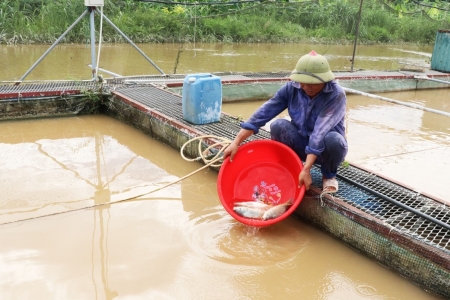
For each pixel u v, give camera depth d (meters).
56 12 11.37
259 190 3.33
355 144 5.14
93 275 2.54
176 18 13.10
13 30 10.80
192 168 4.22
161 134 4.82
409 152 4.97
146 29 12.46
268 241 3.00
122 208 3.37
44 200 3.42
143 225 3.13
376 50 14.28
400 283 2.61
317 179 3.35
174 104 5.23
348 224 2.92
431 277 2.49
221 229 3.12
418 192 3.20
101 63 8.95
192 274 2.61
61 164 4.14
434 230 2.71
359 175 3.46
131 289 2.44
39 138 4.81
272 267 2.73
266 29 14.22
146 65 9.02
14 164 4.07
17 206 3.30
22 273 2.52
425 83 8.79
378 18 16.25
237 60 10.31
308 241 3.02
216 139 4.11
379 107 7.09
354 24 15.59
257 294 2.48
